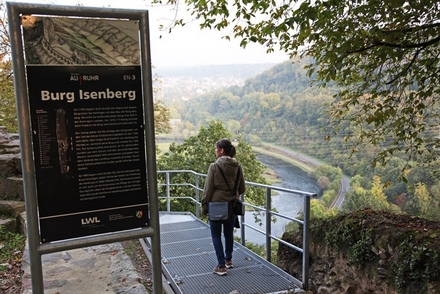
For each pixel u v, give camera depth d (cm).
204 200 417
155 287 255
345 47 418
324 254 428
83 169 227
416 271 304
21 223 486
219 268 421
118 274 362
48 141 218
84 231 230
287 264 495
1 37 1259
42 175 218
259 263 459
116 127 233
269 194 457
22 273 362
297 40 489
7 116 1280
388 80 495
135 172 239
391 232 346
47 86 215
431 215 466
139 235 242
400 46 439
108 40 226
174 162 1390
